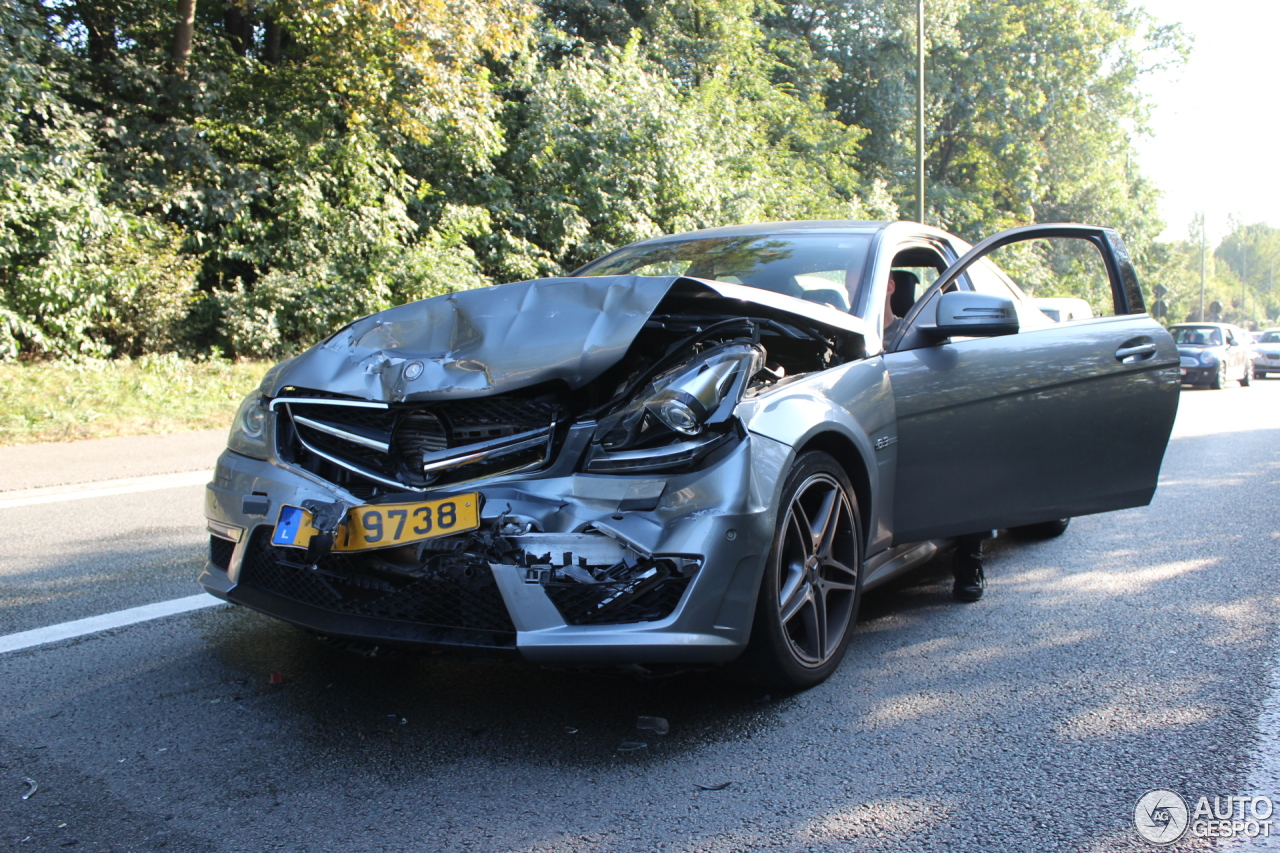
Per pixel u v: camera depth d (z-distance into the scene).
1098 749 2.48
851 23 29.91
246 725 2.59
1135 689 2.90
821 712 2.71
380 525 2.48
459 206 15.02
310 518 2.55
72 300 10.74
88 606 3.66
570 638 2.29
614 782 2.28
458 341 2.73
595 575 2.33
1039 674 3.03
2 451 7.42
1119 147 34.09
